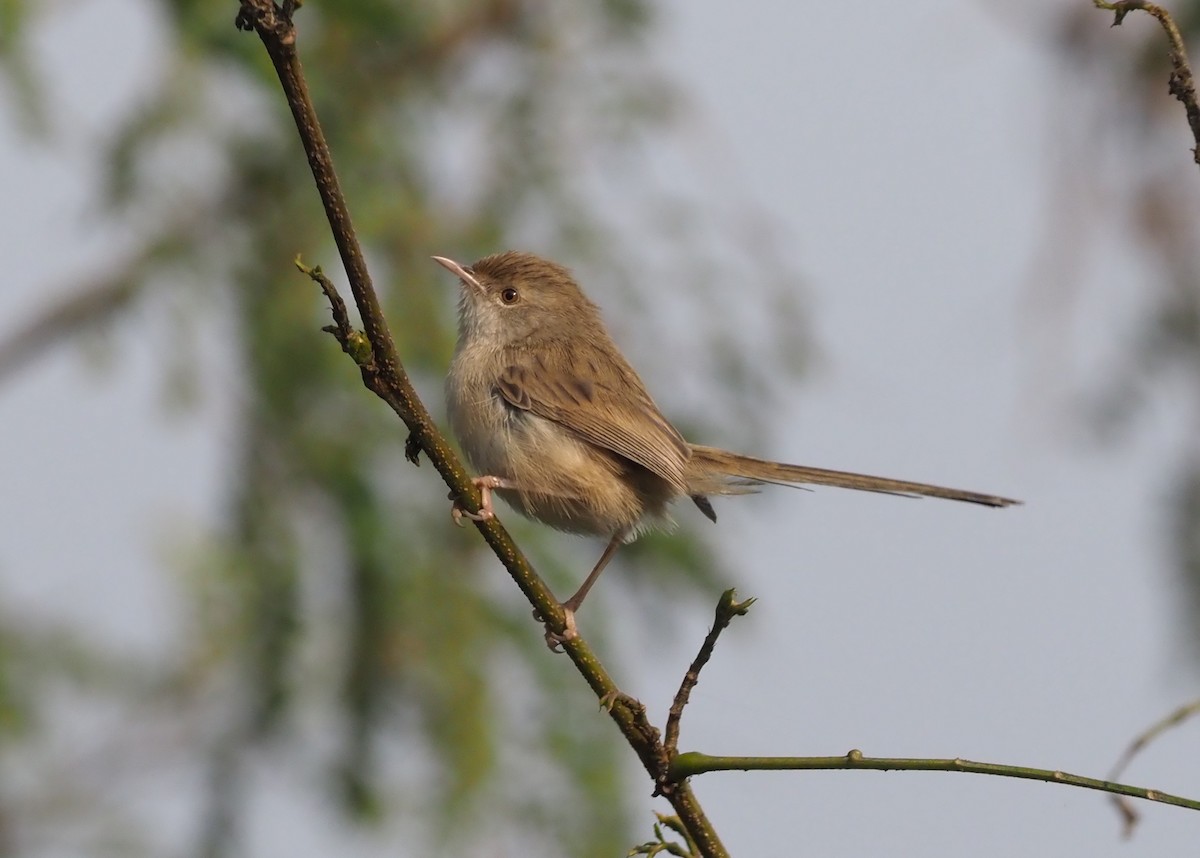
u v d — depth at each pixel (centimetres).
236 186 1217
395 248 1209
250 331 1184
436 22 1270
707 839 765
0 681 1095
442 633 1141
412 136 1260
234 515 1165
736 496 1152
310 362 1166
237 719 1160
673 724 759
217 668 1170
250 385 1178
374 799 1127
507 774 1126
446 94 1300
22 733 1098
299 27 1209
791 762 732
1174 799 681
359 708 1138
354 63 1238
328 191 722
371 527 1139
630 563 1183
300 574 1149
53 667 1122
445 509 1174
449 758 1121
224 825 1151
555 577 1173
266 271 1203
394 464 1170
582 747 1138
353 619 1143
